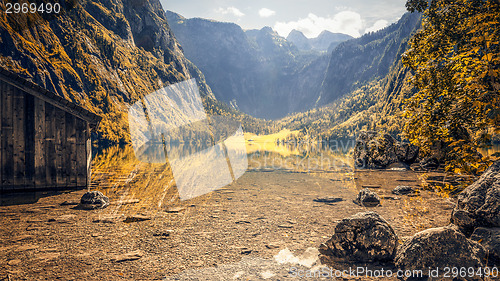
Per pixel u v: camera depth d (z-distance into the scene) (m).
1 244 5.02
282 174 15.96
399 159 18.91
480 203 4.66
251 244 5.04
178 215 6.95
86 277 3.76
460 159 5.98
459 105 7.44
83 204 8.04
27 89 10.87
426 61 9.43
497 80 5.55
